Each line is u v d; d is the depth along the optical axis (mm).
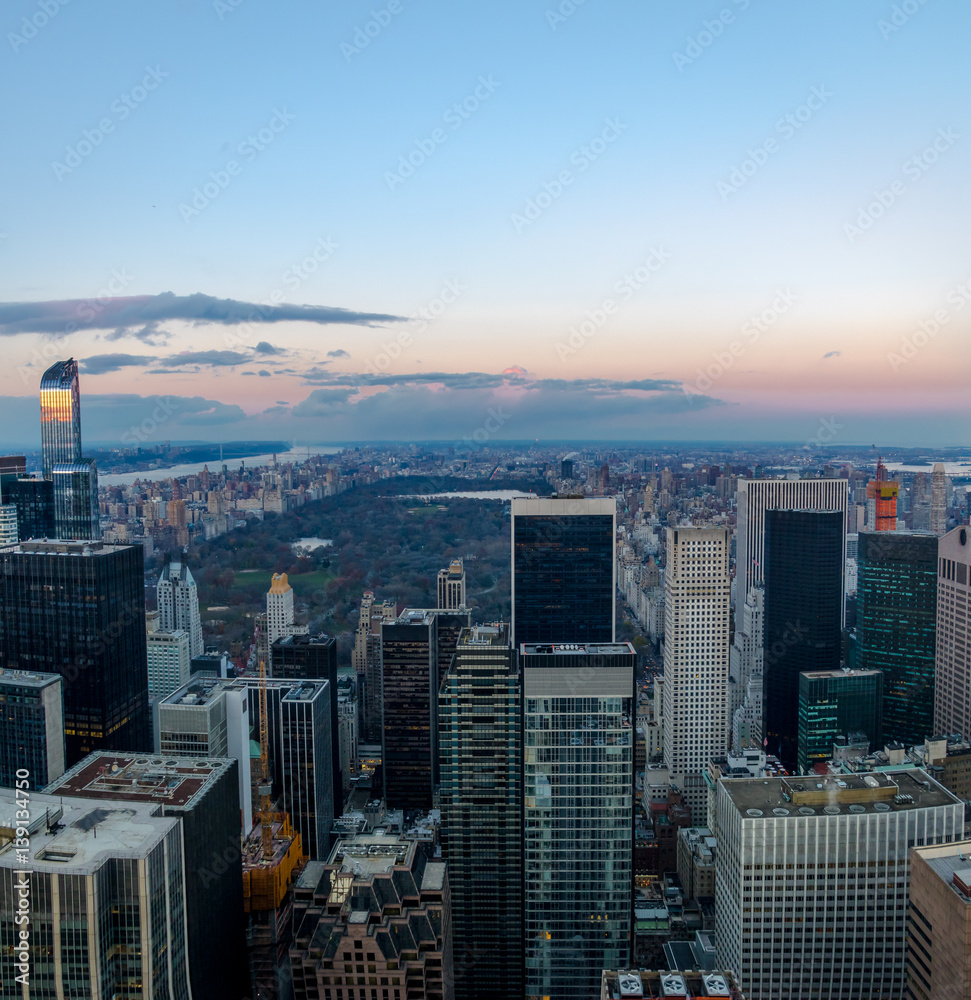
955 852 170000
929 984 164250
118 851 149500
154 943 152250
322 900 173625
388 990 168000
